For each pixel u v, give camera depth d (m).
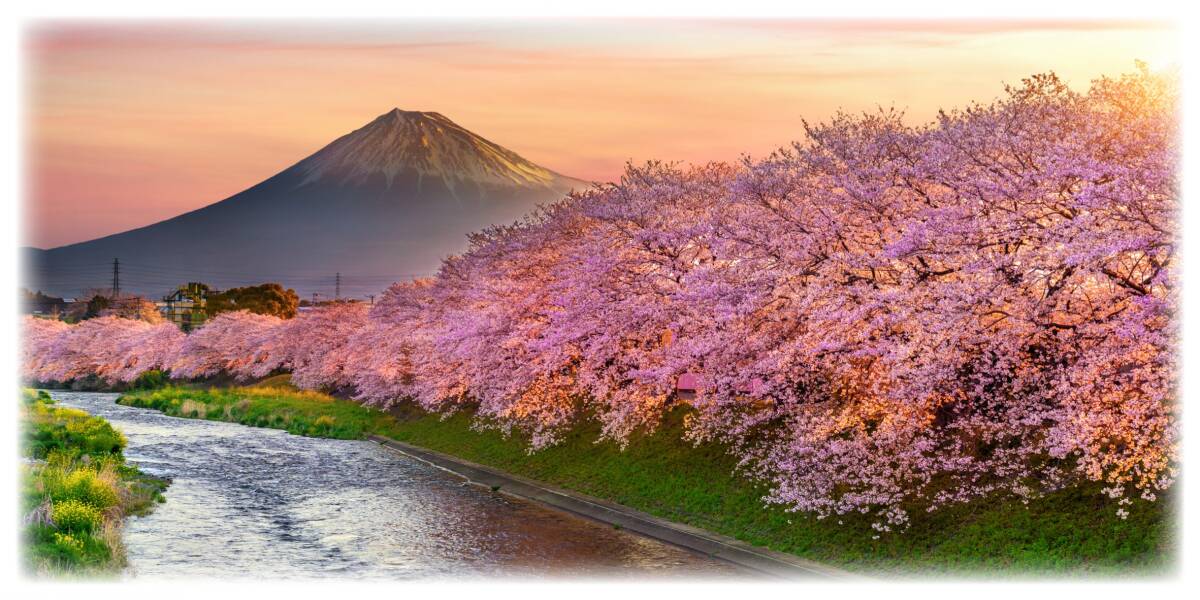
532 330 43.53
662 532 28.73
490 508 34.41
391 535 29.44
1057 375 20.48
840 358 23.55
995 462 22.05
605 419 35.41
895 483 24.19
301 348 96.81
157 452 49.56
